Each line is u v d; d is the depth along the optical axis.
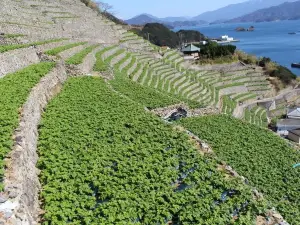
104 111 25.36
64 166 17.09
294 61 152.12
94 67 40.56
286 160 30.53
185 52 96.94
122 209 14.62
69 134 20.72
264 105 75.75
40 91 25.03
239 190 17.92
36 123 21.23
